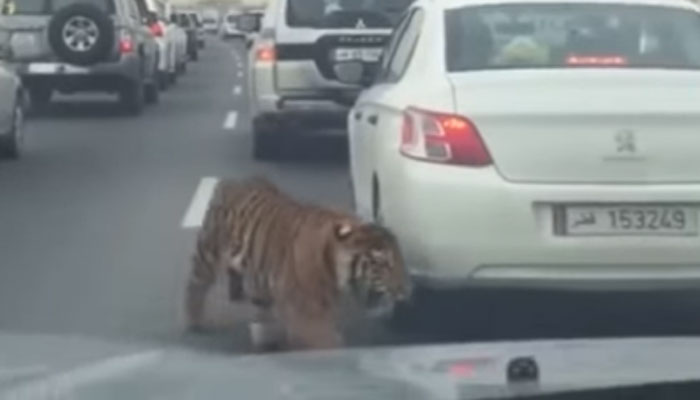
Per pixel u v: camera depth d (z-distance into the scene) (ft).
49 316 34.71
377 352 13.66
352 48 60.54
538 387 11.74
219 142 74.02
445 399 11.43
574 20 31.40
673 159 28.58
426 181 28.60
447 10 31.86
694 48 30.94
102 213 50.70
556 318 32.63
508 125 28.50
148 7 112.57
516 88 28.89
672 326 32.40
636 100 28.66
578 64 30.30
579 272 28.43
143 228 47.44
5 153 67.67
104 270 40.34
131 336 31.96
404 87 30.68
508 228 28.22
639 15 31.63
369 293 26.12
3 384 13.48
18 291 37.68
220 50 214.90
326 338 26.61
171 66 123.75
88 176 61.11
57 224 48.44
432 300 30.76
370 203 32.17
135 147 72.49
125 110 92.73
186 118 89.56
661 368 12.40
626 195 28.25
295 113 61.31
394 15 60.95
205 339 31.27
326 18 61.05
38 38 90.94
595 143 28.48
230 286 29.60
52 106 97.40
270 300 28.09
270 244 27.81
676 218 28.45
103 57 90.79
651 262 28.43
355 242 26.03
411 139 29.22
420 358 13.23
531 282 28.37
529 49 30.63
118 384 12.17
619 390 11.78
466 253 28.35
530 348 13.60
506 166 28.48
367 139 32.78
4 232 46.88
